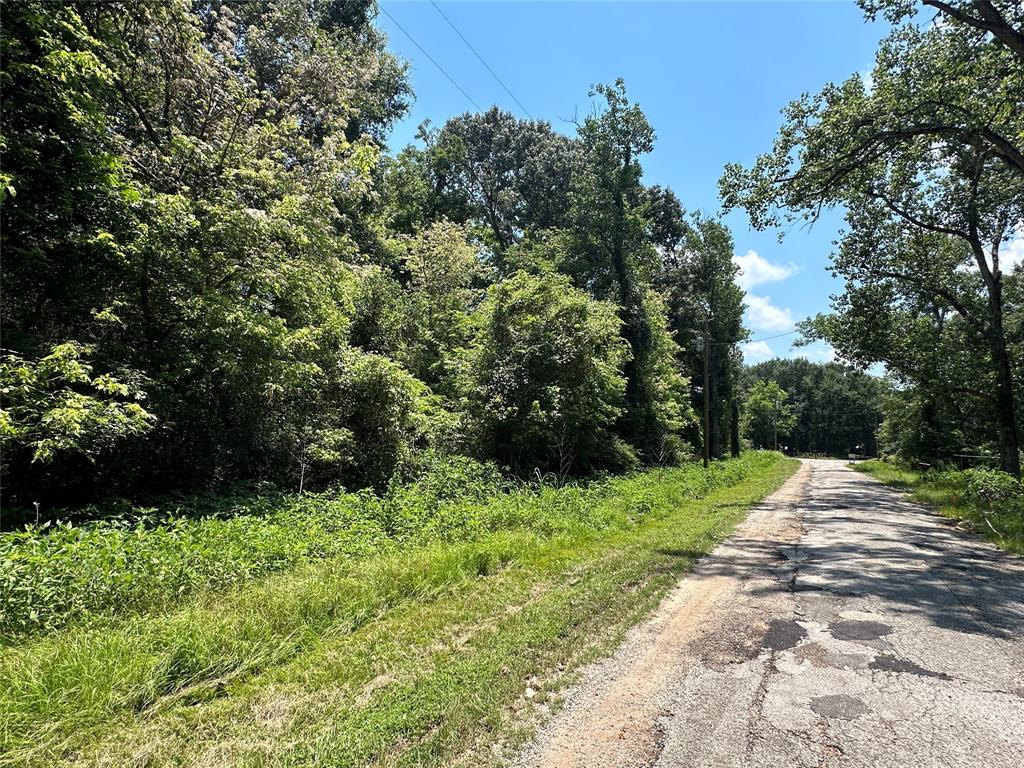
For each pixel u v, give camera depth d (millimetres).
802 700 3900
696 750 3262
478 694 3881
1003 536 10469
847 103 14055
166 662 3977
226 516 8773
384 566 6484
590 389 18016
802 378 111438
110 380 7301
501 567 7590
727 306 40000
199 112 13414
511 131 41875
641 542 9555
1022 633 5305
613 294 28500
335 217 14562
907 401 32469
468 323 19656
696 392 39844
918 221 20469
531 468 17344
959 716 3662
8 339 7637
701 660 4617
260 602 5180
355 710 3643
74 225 8453
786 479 29922
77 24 7922
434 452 15328
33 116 7492
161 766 3033
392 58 27188
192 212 10375
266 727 3428
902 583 7211
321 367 12758
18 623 4426
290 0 17844
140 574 5293
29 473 8203
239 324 9922
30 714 3320
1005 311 25531
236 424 11070
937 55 13398
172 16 12062
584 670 4395
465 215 40188
